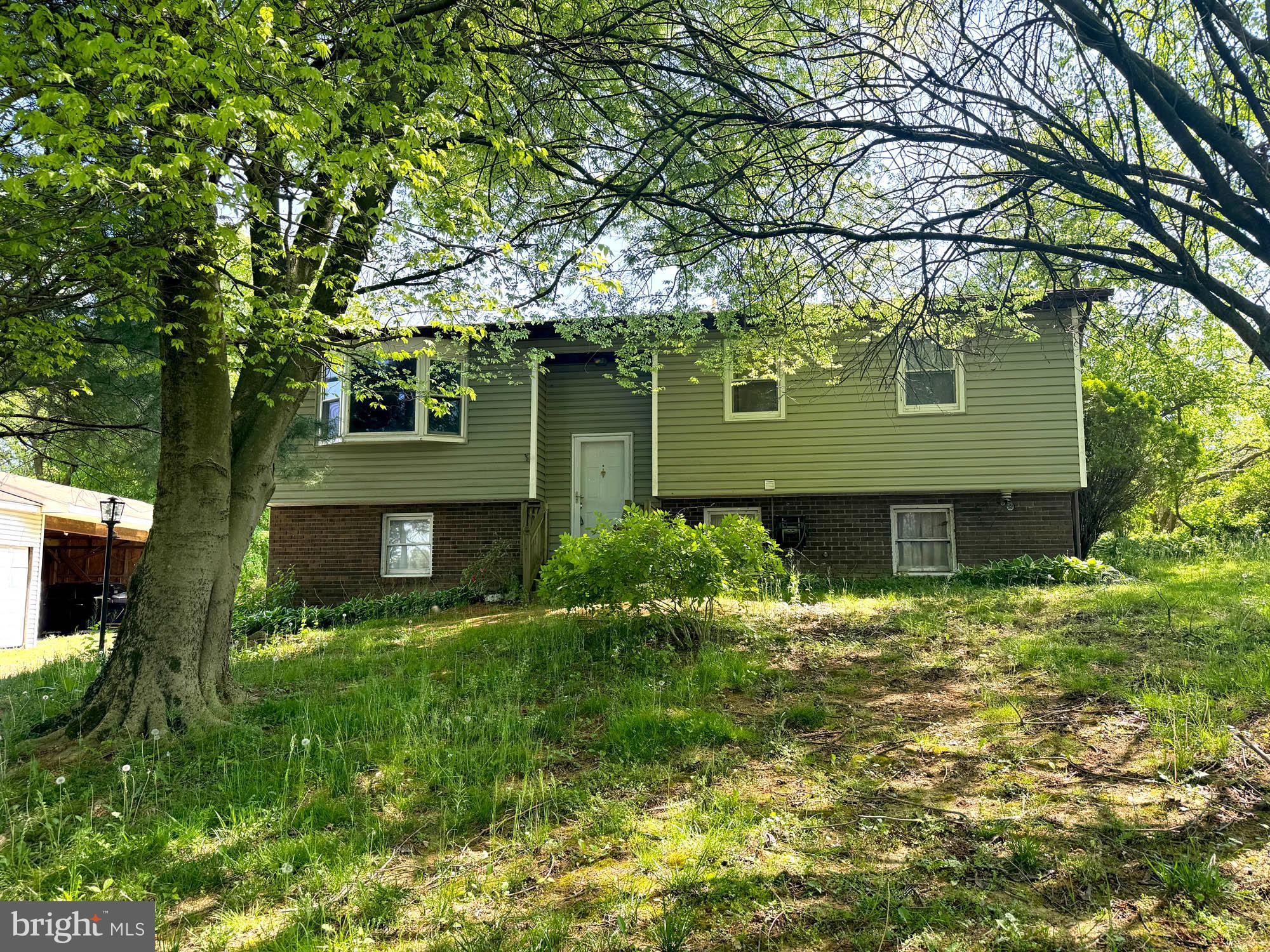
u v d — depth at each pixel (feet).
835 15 17.24
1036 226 16.39
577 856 12.15
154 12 12.54
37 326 18.71
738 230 17.87
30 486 52.47
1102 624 24.61
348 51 17.40
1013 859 11.37
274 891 11.40
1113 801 13.07
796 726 17.84
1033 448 40.19
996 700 18.49
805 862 11.47
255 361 21.56
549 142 21.66
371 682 22.57
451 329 24.07
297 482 40.45
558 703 20.02
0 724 20.10
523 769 15.81
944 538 42.98
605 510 47.91
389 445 46.39
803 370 42.78
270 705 20.88
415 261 22.16
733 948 9.57
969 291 21.95
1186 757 14.21
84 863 12.22
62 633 57.98
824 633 26.37
